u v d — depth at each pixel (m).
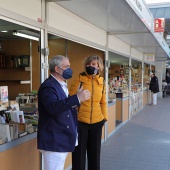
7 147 2.33
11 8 2.36
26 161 2.63
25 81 4.47
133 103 8.31
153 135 5.73
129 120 7.53
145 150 4.62
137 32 5.13
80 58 5.12
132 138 5.45
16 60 4.57
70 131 2.14
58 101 1.99
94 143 2.96
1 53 4.66
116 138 5.43
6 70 4.64
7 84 4.63
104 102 3.04
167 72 18.28
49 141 2.07
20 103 3.55
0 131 2.37
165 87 15.89
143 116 8.27
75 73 5.16
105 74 5.15
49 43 4.95
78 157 2.90
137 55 8.89
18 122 2.78
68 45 5.11
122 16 3.74
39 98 2.12
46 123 2.09
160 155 4.36
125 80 8.38
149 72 12.63
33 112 3.30
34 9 2.71
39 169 2.86
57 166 2.12
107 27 4.69
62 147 2.11
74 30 3.66
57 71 2.16
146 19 4.50
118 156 4.29
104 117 3.03
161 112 9.14
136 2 3.54
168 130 6.25
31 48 4.38
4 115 2.74
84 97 2.06
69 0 2.95
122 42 6.61
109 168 3.77
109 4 3.10
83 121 2.86
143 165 3.89
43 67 2.91
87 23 4.16
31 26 2.67
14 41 4.57
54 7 3.09
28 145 2.65
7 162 2.34
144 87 11.27
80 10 3.44
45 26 2.88
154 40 6.39
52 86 2.08
